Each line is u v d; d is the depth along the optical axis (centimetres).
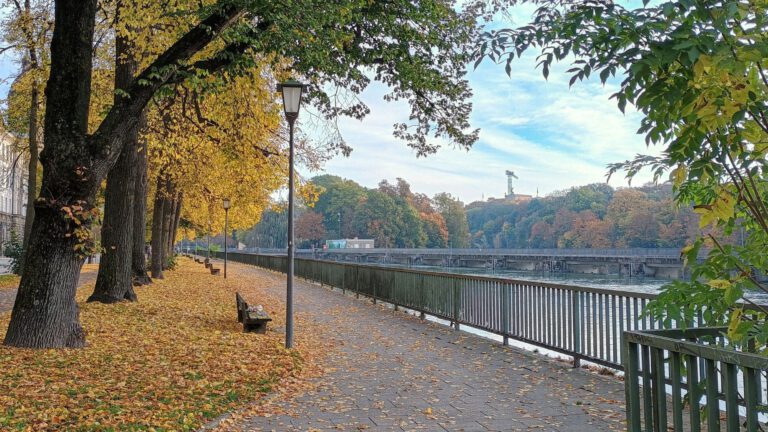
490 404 606
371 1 1142
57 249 823
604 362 728
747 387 236
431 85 1327
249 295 2028
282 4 864
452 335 1120
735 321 306
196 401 603
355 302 1822
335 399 637
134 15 1089
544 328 877
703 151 313
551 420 542
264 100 1545
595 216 12562
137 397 610
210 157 1967
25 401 569
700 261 345
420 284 1412
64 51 803
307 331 1180
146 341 929
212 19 868
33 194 2375
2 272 3086
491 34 313
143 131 1592
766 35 274
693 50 244
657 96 274
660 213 9750
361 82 1444
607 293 722
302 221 15688
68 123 805
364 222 14900
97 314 1179
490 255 8900
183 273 3145
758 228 353
